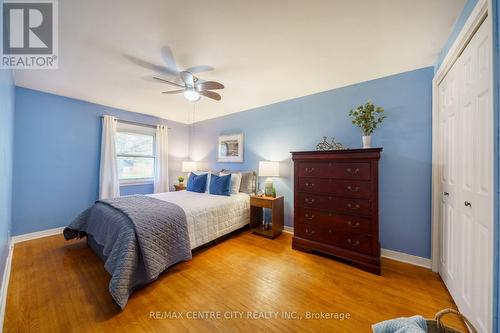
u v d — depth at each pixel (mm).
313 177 2479
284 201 3373
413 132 2252
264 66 2205
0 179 1491
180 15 1456
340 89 2775
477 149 1256
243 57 2025
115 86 2787
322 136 2943
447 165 1823
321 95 2949
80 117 3395
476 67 1264
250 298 1674
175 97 3258
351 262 2229
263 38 1729
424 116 2191
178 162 4953
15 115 2787
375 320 1440
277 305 1592
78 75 2441
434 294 1721
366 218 2107
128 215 1929
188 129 5172
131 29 1606
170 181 4789
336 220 2309
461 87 1505
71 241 2832
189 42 1781
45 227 3053
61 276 1950
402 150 2311
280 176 3422
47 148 3074
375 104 2488
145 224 1870
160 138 4473
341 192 2270
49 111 3078
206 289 1791
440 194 2018
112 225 1975
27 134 2893
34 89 2928
